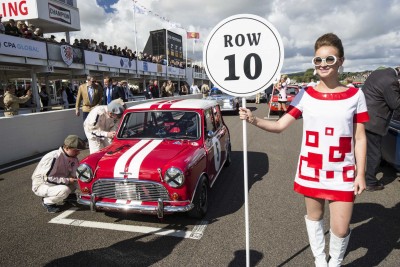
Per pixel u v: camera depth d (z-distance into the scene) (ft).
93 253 9.86
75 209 13.52
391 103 13.32
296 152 23.75
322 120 6.64
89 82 26.05
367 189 14.85
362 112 6.59
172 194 10.80
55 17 57.98
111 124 17.56
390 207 12.94
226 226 11.51
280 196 14.47
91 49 56.65
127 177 11.02
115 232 11.27
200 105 14.89
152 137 14.05
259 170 18.92
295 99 7.27
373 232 10.88
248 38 7.64
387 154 16.43
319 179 6.89
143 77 83.92
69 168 13.60
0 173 19.40
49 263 9.37
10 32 37.86
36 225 11.96
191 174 11.18
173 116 14.28
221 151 16.62
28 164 21.59
